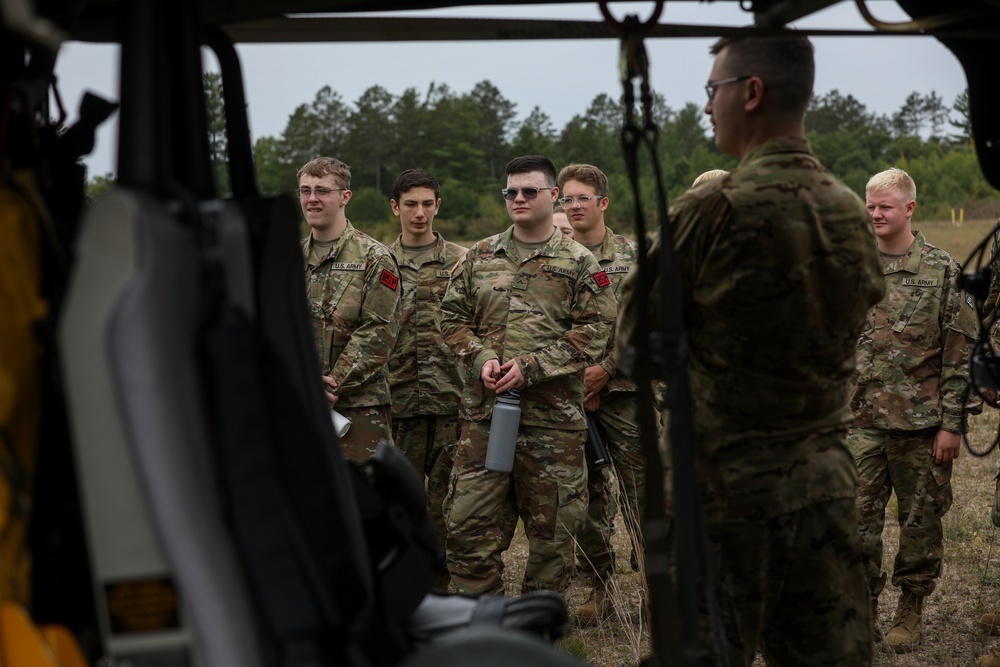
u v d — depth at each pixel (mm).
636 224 1847
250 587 1292
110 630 1264
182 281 1306
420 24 1850
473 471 4266
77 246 1259
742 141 2344
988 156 2188
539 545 4258
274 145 83062
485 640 1309
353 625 1338
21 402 1370
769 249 2145
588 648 4215
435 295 5355
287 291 1753
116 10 1855
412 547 1953
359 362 4594
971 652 4172
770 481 2234
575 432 4273
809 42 2283
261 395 1309
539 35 1853
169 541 1236
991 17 1946
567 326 4359
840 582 2303
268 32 1893
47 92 1864
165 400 1239
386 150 84938
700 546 1812
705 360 2275
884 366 4359
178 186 1376
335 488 1385
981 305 2539
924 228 41875
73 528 1497
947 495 4270
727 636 2271
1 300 1347
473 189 84500
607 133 88500
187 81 1451
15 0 1286
